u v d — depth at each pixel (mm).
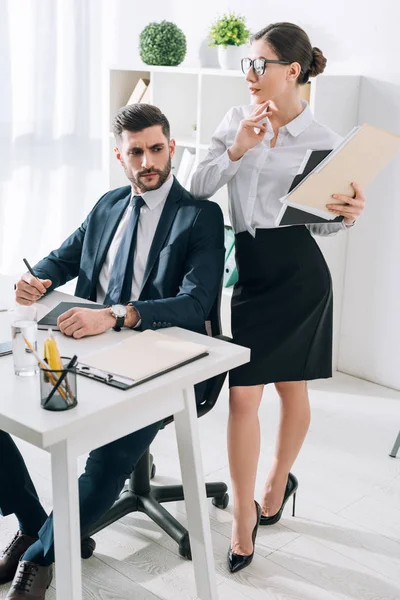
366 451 3027
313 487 2764
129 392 1694
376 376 3684
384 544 2453
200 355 1904
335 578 2285
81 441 1692
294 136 2340
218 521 2549
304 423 2455
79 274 2508
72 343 1982
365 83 3432
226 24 3572
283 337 2330
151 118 2301
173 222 2363
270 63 2244
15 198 4680
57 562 1771
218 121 3801
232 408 2299
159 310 2139
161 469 2852
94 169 4906
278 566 2332
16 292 2262
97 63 4750
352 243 3631
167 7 4254
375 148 2031
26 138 4629
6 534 2463
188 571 2307
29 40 4484
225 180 2393
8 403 1630
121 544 2424
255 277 2373
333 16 3486
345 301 3727
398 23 3277
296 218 2145
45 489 2699
